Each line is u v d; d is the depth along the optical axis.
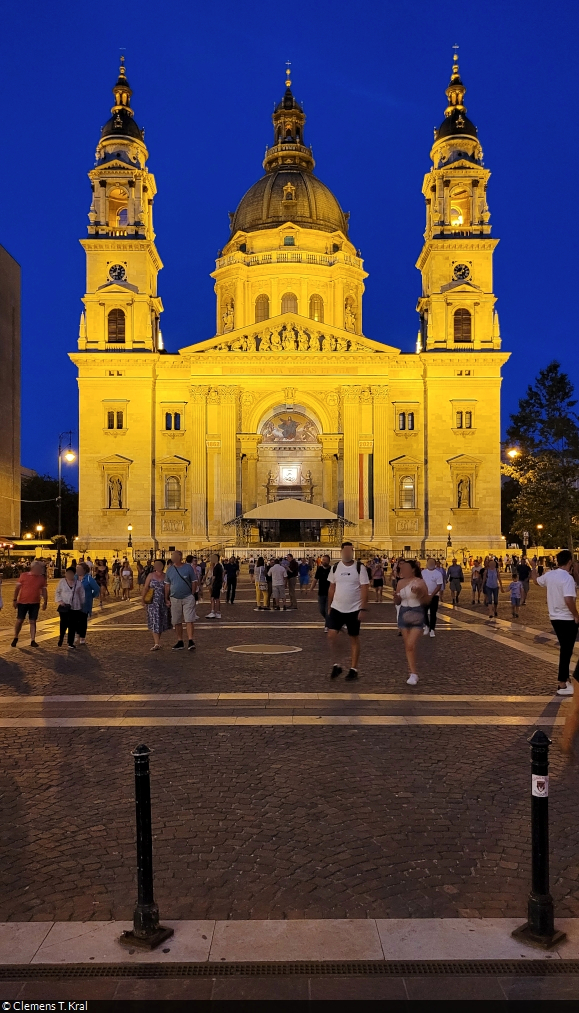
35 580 20.31
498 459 73.88
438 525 73.50
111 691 13.85
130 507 73.19
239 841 7.09
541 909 5.36
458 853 6.85
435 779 8.87
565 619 13.73
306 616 29.09
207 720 11.65
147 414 73.69
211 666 16.70
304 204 88.12
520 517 55.62
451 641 21.20
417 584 14.62
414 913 5.76
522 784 8.71
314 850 6.90
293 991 4.89
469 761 9.57
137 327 74.62
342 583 15.25
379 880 6.31
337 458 74.38
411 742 10.44
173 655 18.45
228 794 8.35
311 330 75.62
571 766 9.42
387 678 15.16
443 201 76.81
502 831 7.36
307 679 15.04
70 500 116.31
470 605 35.47
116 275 75.38
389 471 74.12
